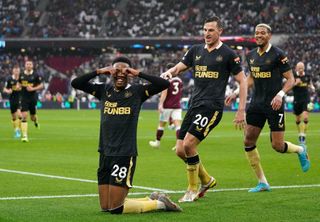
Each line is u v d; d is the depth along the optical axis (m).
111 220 11.33
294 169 19.55
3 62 86.31
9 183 16.44
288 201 13.48
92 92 12.43
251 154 15.06
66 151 25.73
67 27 85.50
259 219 11.53
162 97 26.69
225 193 14.77
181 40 78.25
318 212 12.23
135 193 14.99
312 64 74.06
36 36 84.81
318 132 37.56
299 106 31.50
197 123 13.88
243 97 14.01
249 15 81.25
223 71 14.04
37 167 20.12
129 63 12.12
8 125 43.44
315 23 77.94
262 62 15.05
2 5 89.25
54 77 84.75
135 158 12.00
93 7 87.31
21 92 30.41
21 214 11.91
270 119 15.09
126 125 11.95
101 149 12.13
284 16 80.06
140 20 84.69
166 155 24.14
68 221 11.24
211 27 13.95
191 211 12.30
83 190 15.23
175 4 85.50
